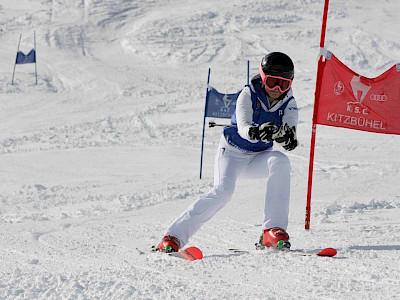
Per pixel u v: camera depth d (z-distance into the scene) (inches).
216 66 2005.4
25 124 1255.5
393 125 289.0
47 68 1991.9
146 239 293.6
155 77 1801.2
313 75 1566.2
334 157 701.3
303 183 536.7
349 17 2475.4
